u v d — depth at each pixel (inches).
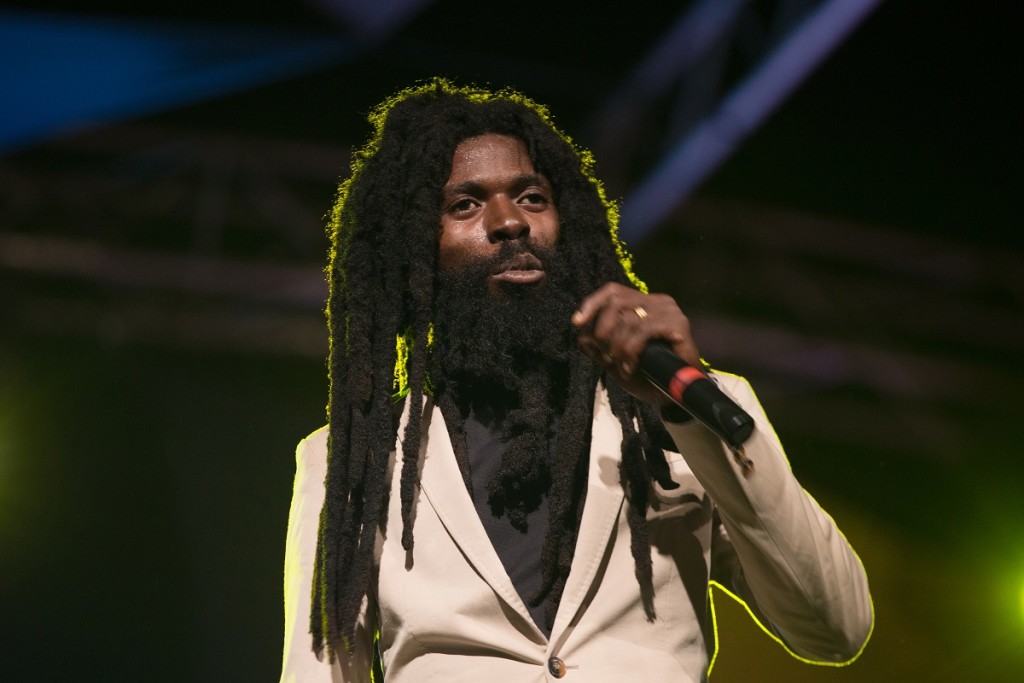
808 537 110.2
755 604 128.7
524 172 138.3
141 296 463.8
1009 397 490.9
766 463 109.2
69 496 451.5
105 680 438.3
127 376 462.9
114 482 454.9
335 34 366.9
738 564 129.5
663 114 405.1
